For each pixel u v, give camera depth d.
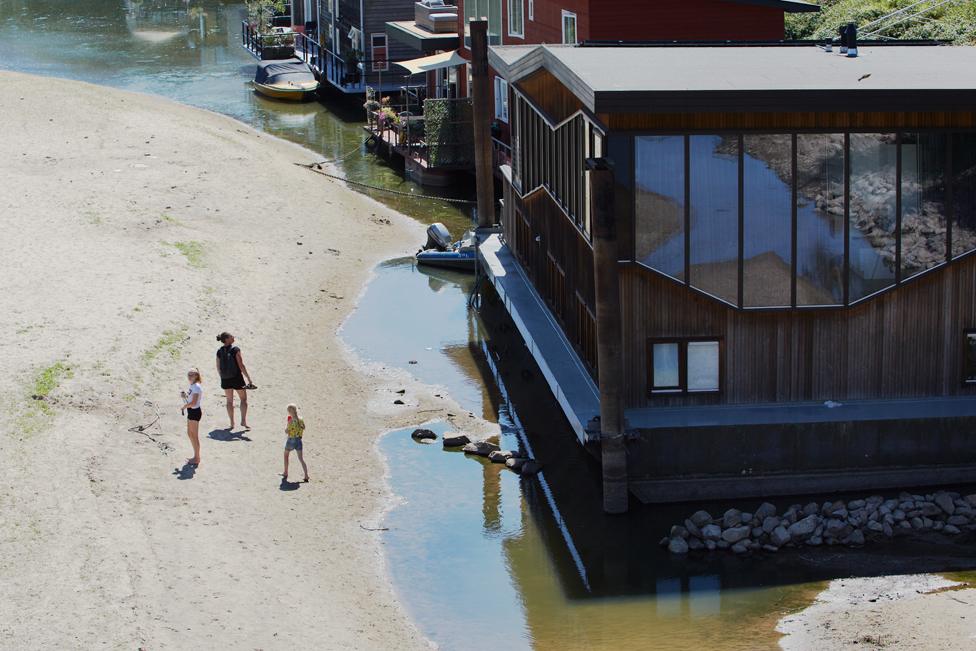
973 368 22.73
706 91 20.41
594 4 36.97
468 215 44.16
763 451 21.91
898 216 21.95
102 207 39.12
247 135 54.41
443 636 18.75
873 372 22.66
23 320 28.56
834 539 20.98
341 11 67.00
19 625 17.02
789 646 17.81
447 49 54.09
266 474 23.45
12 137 47.72
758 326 22.39
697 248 21.95
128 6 103.00
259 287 34.59
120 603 17.75
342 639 18.08
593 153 23.22
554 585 20.23
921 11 46.25
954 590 18.98
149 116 53.06
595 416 22.48
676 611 19.25
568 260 26.50
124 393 25.53
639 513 22.05
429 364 30.45
